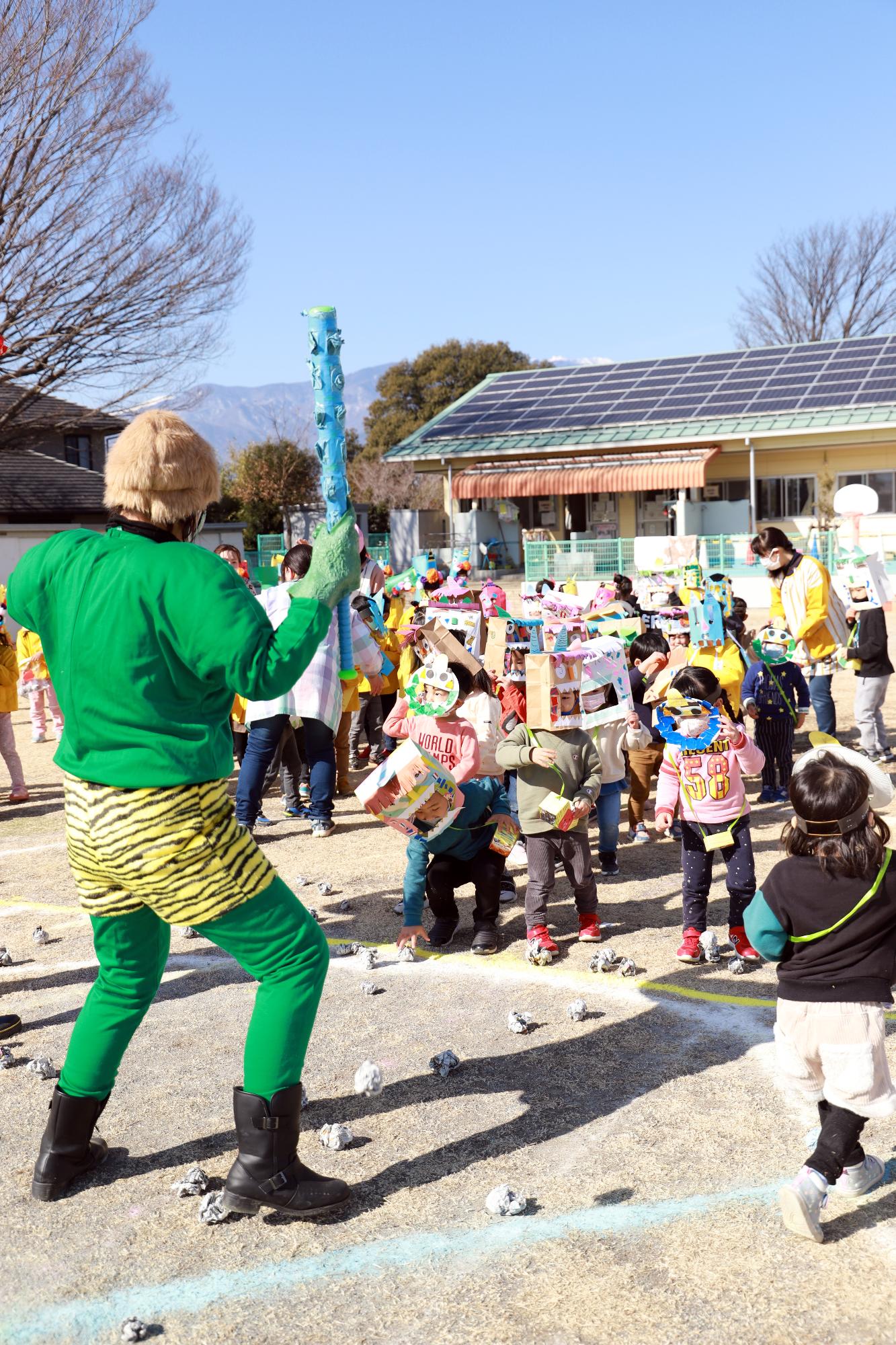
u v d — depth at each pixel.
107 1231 3.33
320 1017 4.87
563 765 5.48
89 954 5.85
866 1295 2.90
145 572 3.08
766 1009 4.79
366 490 59.34
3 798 10.34
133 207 25.45
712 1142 3.71
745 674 8.05
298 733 9.21
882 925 3.18
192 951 5.88
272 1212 3.40
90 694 3.13
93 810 3.17
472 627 6.91
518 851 7.19
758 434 30.70
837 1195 3.37
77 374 26.97
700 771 5.27
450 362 66.81
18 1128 3.99
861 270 56.41
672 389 34.81
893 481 30.84
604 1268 3.05
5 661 9.80
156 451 3.20
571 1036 4.60
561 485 32.19
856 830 3.21
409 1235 3.25
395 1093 4.15
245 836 3.30
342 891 6.79
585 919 5.75
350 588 3.31
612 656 5.56
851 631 9.47
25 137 24.16
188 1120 3.99
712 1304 2.89
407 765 5.19
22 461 34.75
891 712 12.14
